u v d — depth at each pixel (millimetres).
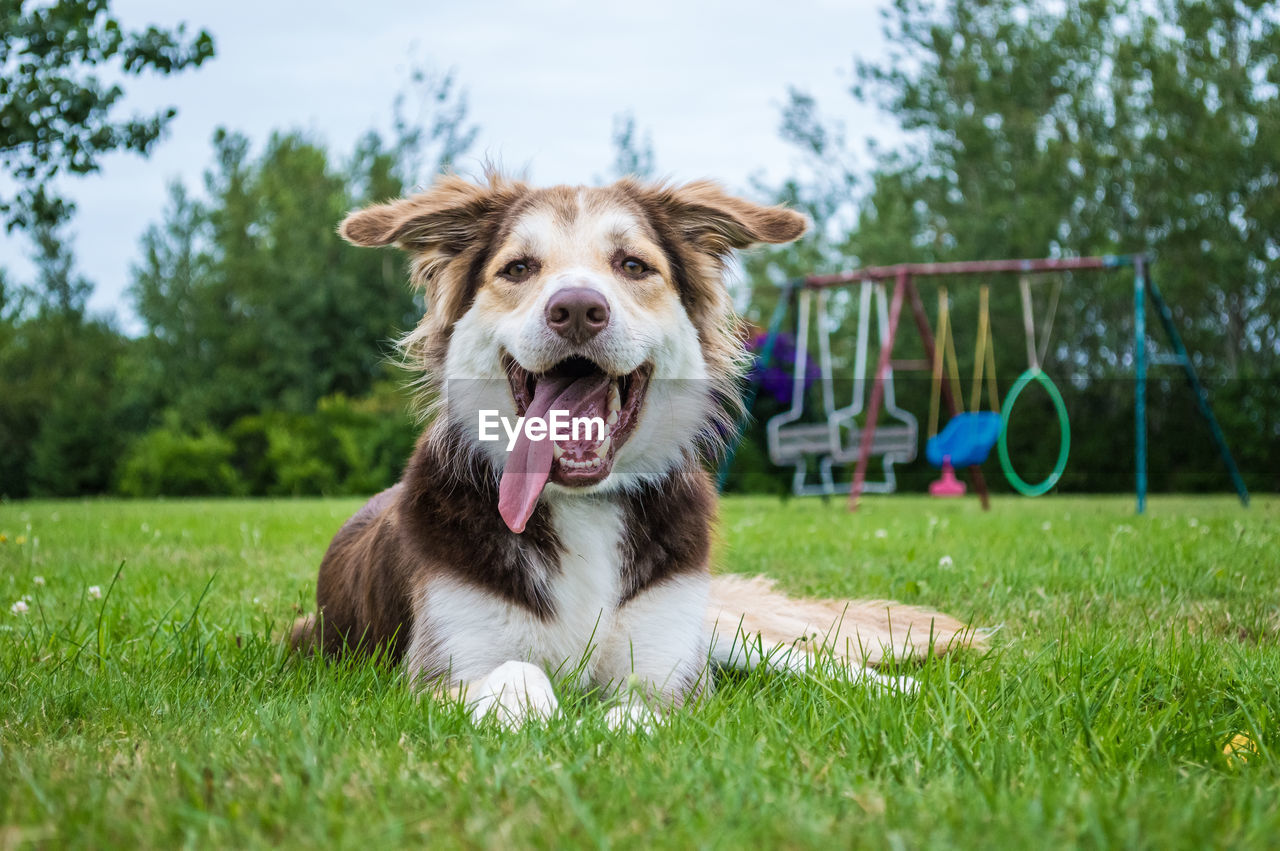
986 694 2955
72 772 2170
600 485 3396
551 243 3615
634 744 2424
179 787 2049
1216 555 6418
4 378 42531
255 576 6379
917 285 31812
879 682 3137
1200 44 30969
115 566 6691
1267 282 28594
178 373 40594
